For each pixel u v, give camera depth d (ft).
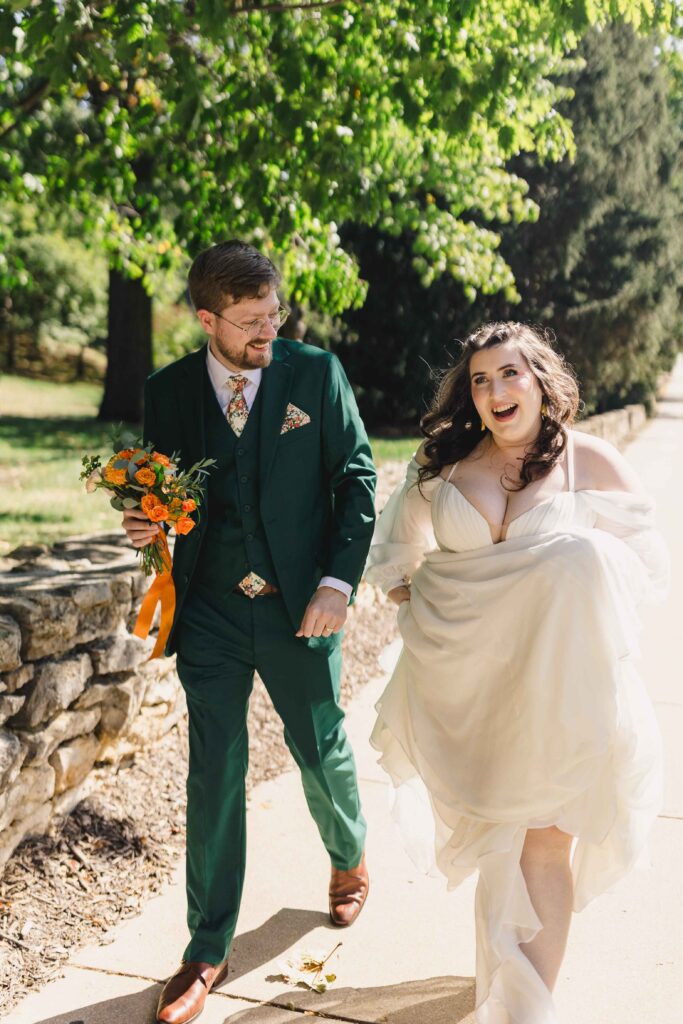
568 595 7.47
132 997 8.66
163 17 12.78
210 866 8.68
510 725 7.82
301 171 16.61
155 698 13.19
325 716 9.20
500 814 7.73
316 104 15.38
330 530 9.27
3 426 47.52
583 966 9.04
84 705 11.55
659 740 8.09
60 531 23.63
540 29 13.99
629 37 50.29
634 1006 8.44
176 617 9.05
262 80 14.96
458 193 21.80
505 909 7.57
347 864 9.84
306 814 12.26
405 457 43.34
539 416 8.16
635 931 9.57
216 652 8.88
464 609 7.95
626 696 7.86
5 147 19.16
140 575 12.91
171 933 9.70
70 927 9.70
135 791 12.19
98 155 19.42
